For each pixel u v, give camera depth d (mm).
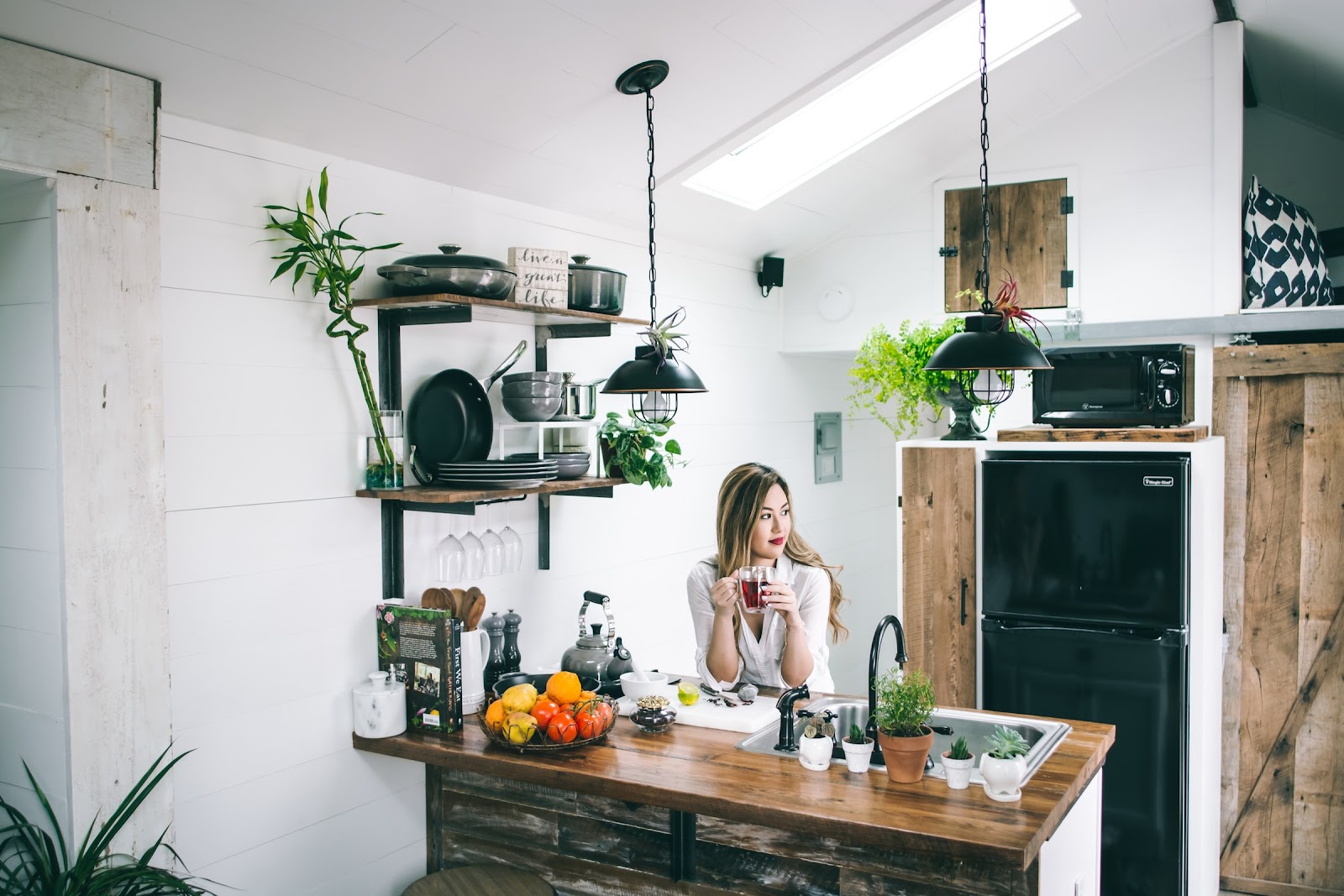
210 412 2236
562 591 3336
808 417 4863
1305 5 3375
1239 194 3832
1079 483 3328
